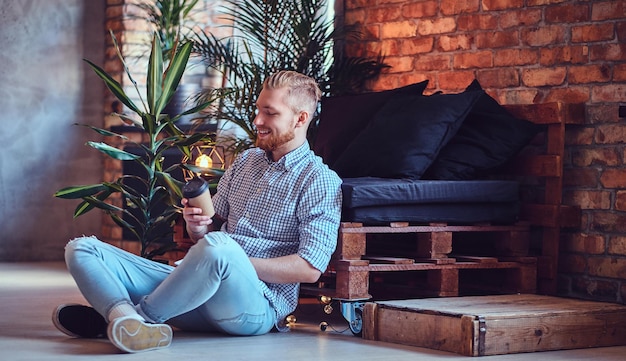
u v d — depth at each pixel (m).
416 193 4.02
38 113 6.99
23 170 6.96
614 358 3.40
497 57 5.00
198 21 6.85
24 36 6.95
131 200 5.17
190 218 3.46
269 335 3.66
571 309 3.64
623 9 4.46
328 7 6.14
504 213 4.38
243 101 5.68
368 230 3.89
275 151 3.69
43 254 7.02
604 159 4.52
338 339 3.64
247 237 3.61
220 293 3.35
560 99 4.71
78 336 3.47
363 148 4.46
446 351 3.42
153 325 3.21
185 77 6.74
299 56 5.66
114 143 7.00
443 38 5.27
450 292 4.14
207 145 5.61
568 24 4.68
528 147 4.80
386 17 5.58
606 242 4.51
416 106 4.49
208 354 3.18
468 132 4.57
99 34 7.10
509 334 3.43
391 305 3.63
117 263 3.35
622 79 4.46
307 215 3.59
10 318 3.96
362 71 5.62
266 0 5.70
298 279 3.52
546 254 4.63
